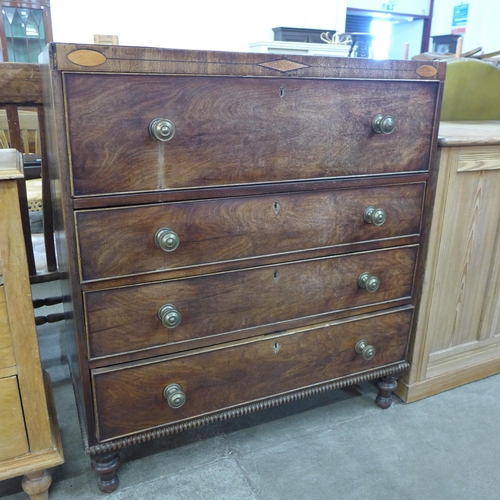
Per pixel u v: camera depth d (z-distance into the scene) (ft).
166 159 2.90
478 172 4.13
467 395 4.78
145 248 3.02
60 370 5.04
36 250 5.37
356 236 3.73
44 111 3.87
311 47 7.77
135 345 3.21
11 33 10.25
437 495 3.58
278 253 3.46
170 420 3.50
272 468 3.80
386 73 3.38
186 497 3.51
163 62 2.71
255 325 3.58
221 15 13.07
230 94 2.94
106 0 11.61
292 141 3.23
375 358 4.24
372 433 4.22
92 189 2.77
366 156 3.53
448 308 4.49
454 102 6.26
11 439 3.14
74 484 3.60
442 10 21.34
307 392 3.96
